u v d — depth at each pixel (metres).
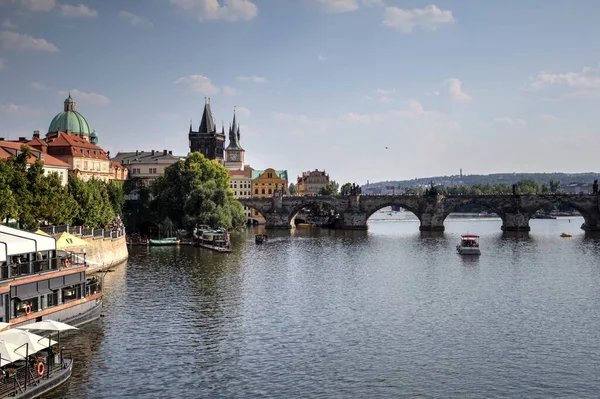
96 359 61.44
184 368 59.34
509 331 73.62
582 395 53.28
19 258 63.78
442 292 98.44
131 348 65.31
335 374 58.12
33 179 110.00
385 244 182.88
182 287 100.44
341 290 99.75
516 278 113.19
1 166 103.38
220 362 61.38
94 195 140.25
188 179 196.75
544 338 70.56
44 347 50.41
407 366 60.50
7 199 96.25
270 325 75.94
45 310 66.00
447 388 54.75
